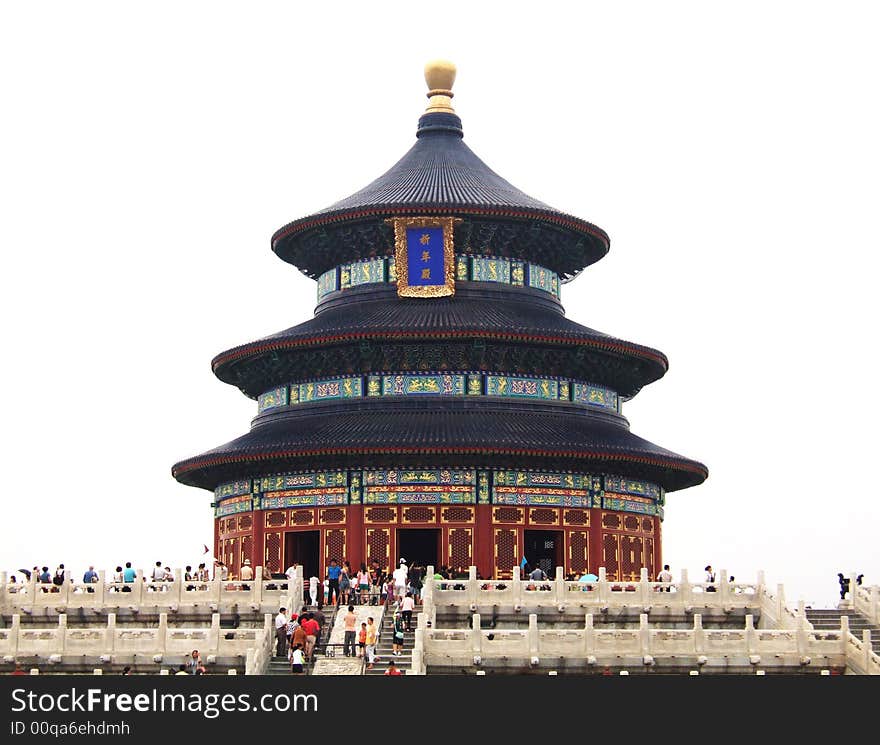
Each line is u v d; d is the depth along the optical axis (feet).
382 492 393.29
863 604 322.75
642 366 435.94
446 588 310.45
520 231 430.61
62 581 354.54
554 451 386.52
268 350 415.03
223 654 275.80
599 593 311.27
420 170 442.50
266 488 406.41
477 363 409.69
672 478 427.74
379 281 431.43
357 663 279.69
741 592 315.37
